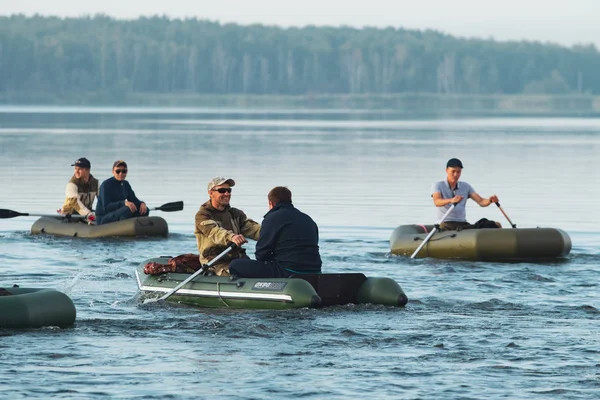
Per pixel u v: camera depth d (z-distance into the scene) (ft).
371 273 93.35
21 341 61.62
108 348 60.18
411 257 104.01
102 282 86.89
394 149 301.22
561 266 98.02
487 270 95.09
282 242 74.54
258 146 312.91
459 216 109.19
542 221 137.80
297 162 242.99
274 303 71.77
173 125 502.38
